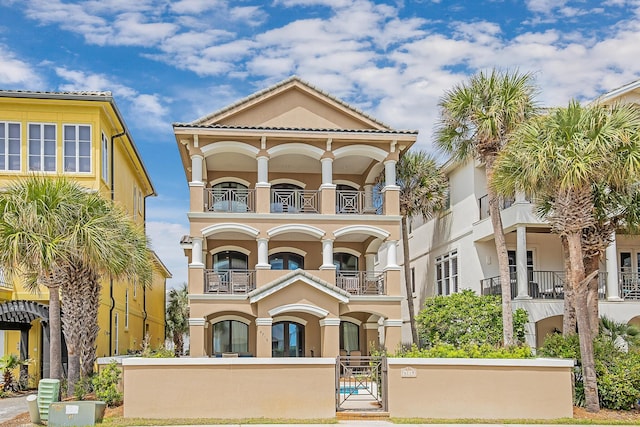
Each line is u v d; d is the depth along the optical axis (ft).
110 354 93.20
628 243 100.12
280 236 98.17
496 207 78.64
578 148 58.85
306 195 101.81
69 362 66.69
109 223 64.03
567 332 73.67
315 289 87.35
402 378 58.18
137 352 101.19
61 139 85.20
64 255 59.57
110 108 87.10
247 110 93.35
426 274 123.95
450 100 80.02
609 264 90.68
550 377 59.06
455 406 57.98
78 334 66.90
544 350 69.82
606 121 60.54
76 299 67.10
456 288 109.81
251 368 57.67
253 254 100.01
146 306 132.16
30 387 84.12
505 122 76.74
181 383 57.16
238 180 102.89
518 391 58.59
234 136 90.17
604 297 92.73
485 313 85.71
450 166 110.32
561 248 99.14
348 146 93.30
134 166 114.21
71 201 61.57
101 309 89.04
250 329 97.40
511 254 99.86
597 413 60.75
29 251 58.23
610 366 63.82
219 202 95.71
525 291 88.02
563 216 63.10
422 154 113.91
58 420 53.93
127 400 56.85
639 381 61.98
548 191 64.49
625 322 88.99
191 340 86.63
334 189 92.27
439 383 58.23
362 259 103.60
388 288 90.84
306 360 58.03
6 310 75.82
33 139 84.69
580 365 64.80
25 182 62.18
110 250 61.82
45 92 84.12
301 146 92.22
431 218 122.42
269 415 57.26
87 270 67.15
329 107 94.79
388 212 92.89
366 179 104.01
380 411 58.39
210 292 90.02
